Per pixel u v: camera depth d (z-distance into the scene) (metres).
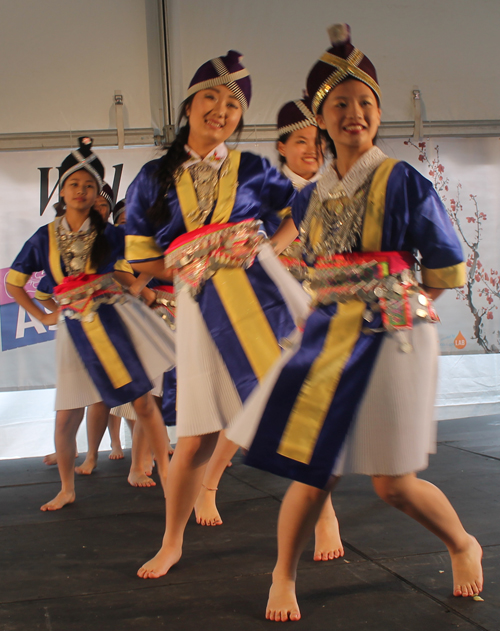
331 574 1.86
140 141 4.93
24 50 4.84
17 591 1.86
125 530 2.48
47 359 4.75
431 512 1.58
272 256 2.15
